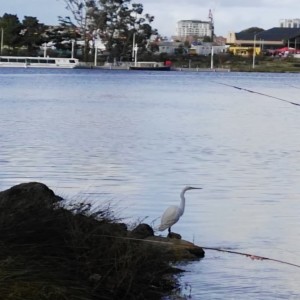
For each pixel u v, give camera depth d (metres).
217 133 37.56
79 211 11.95
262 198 19.11
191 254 12.91
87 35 151.12
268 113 53.62
